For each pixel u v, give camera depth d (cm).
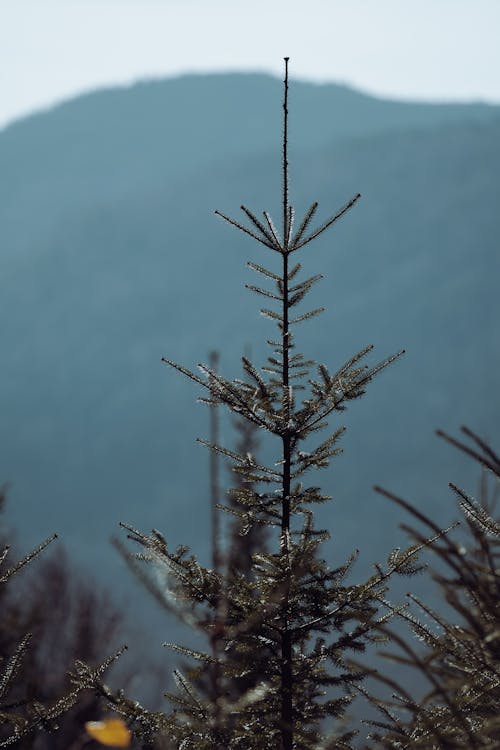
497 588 419
